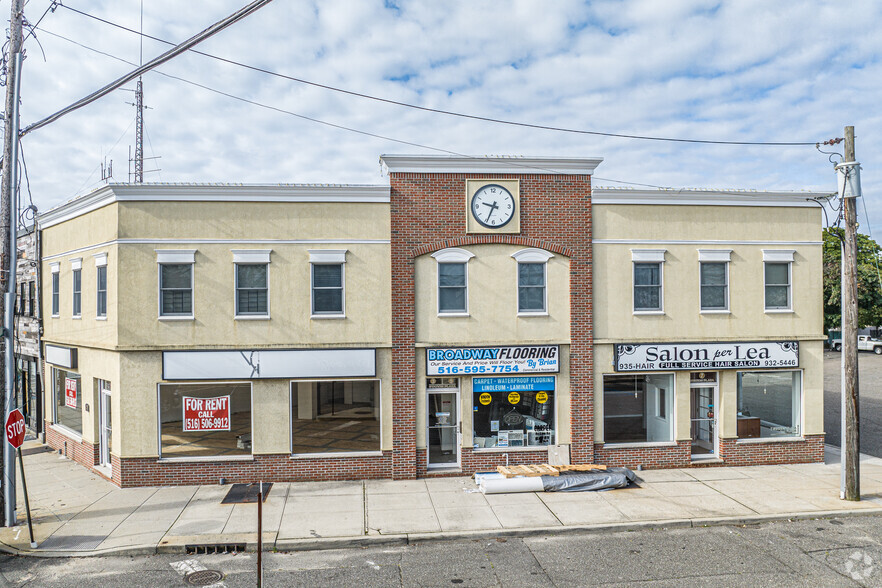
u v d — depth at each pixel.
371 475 16.19
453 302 16.59
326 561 11.34
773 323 17.53
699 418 17.55
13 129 13.66
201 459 15.76
